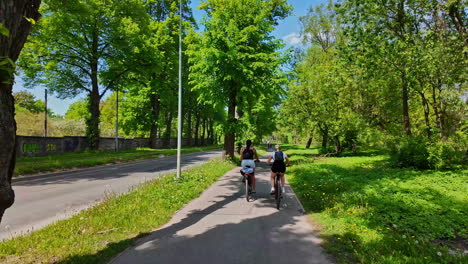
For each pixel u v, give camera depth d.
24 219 5.80
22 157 18.06
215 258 3.59
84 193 8.59
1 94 2.08
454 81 12.28
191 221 5.26
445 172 10.84
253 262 3.46
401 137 14.11
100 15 23.22
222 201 7.02
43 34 20.52
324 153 24.62
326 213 5.74
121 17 24.89
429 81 13.30
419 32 12.66
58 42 22.28
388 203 6.44
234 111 16.48
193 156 26.31
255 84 14.69
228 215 5.69
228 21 15.16
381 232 4.66
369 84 16.67
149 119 36.47
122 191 8.83
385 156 18.75
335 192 8.01
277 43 16.30
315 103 21.70
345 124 19.42
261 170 14.12
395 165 13.70
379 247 3.91
